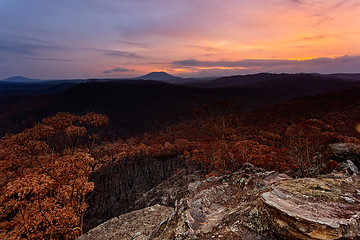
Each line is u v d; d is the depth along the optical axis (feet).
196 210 22.56
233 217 18.63
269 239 14.48
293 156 63.26
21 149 50.29
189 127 390.42
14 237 36.19
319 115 255.09
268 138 144.05
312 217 13.83
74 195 46.52
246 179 29.63
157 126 618.44
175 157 233.14
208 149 142.41
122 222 44.24
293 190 19.03
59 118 63.52
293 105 440.45
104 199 157.38
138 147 262.06
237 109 103.76
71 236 46.78
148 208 49.90
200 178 111.55
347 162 36.06
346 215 14.26
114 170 215.92
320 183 21.08
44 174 41.60
